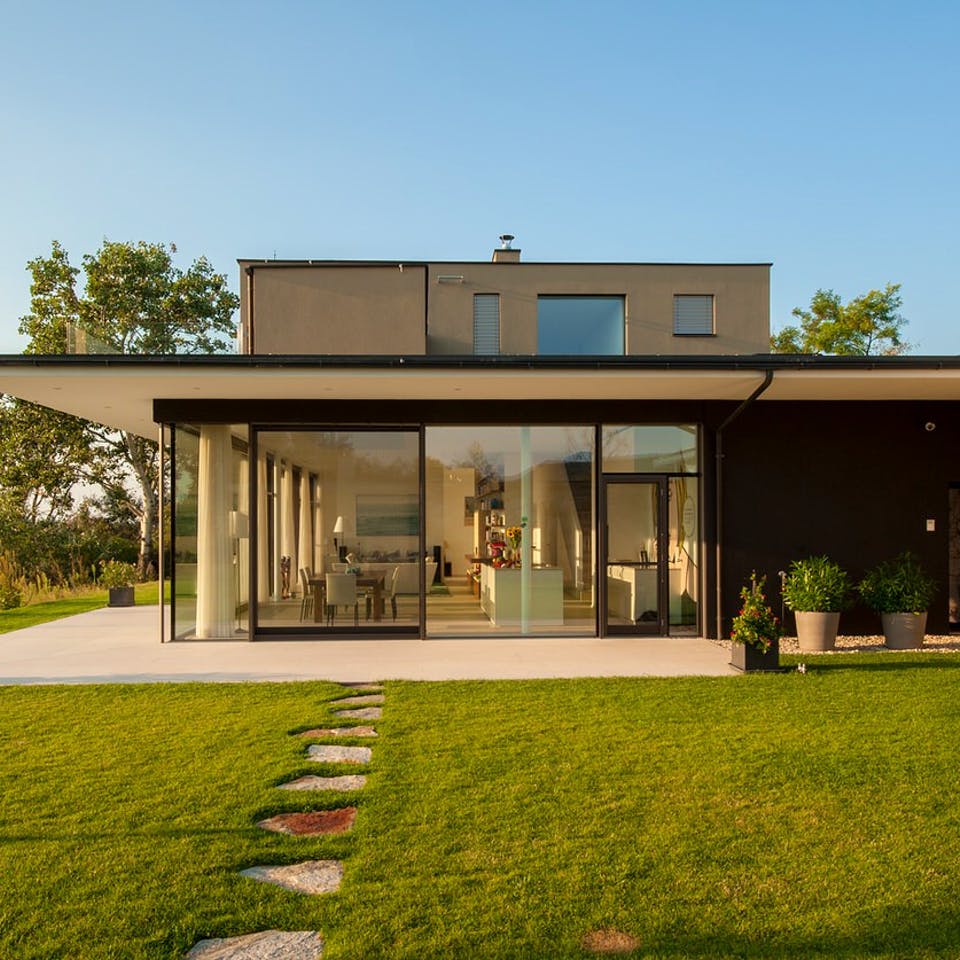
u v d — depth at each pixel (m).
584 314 20.45
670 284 20.53
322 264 16.66
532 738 6.04
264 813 4.61
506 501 11.30
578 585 11.34
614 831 4.30
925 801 4.73
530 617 11.28
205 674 8.75
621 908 3.49
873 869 3.87
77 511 31.56
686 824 4.40
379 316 16.67
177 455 11.35
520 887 3.68
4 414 27.56
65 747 5.87
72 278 28.34
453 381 9.46
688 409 11.25
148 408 11.97
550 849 4.07
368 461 11.27
